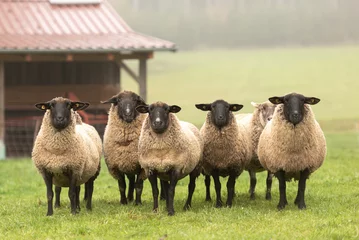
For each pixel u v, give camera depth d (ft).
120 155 48.93
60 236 38.24
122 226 39.93
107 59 96.68
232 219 41.63
